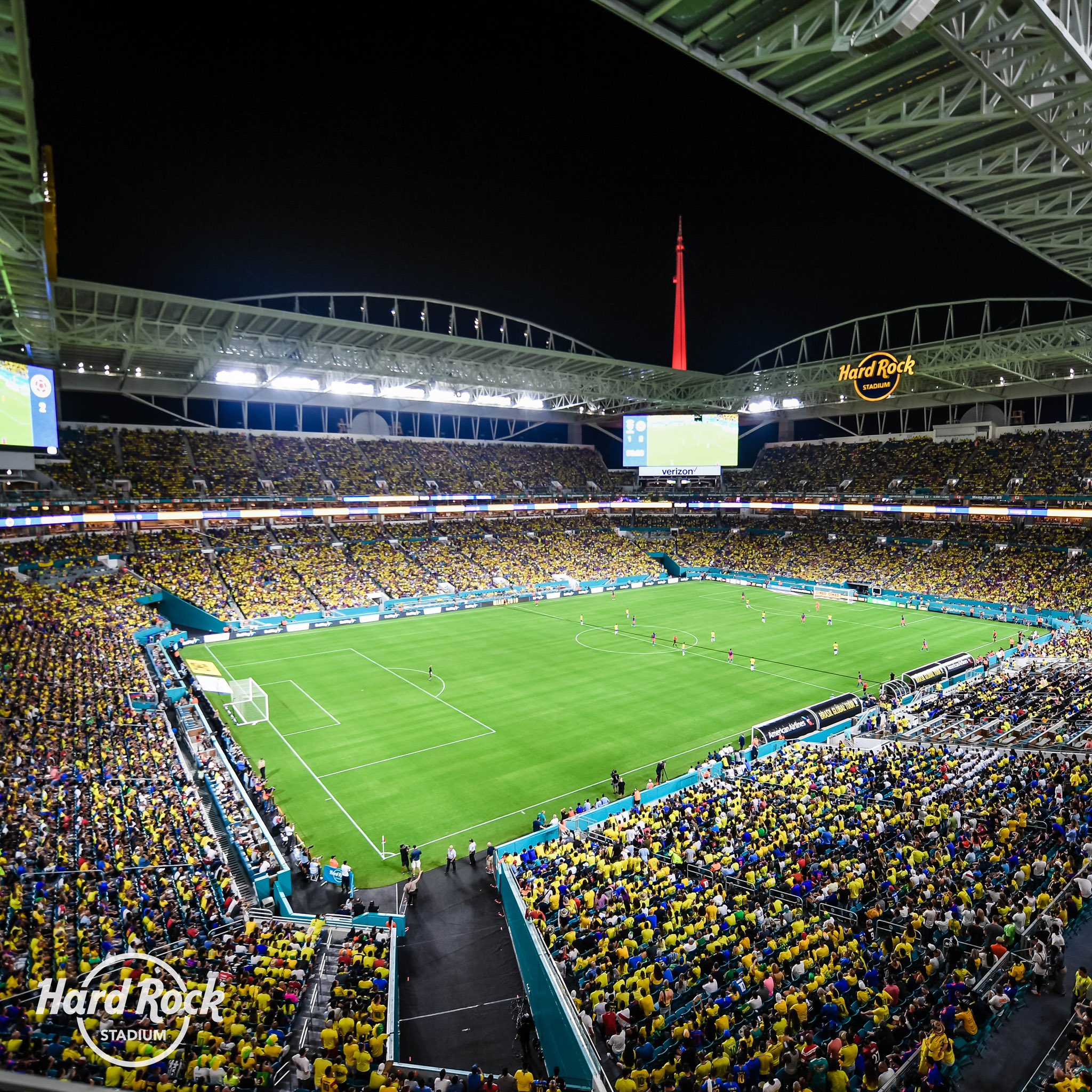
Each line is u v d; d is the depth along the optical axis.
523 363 70.25
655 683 49.66
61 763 29.17
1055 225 27.34
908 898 18.86
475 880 26.34
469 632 65.50
